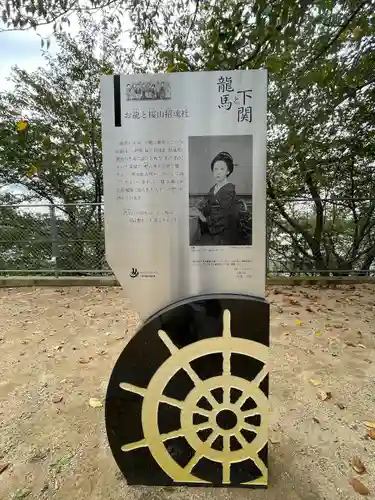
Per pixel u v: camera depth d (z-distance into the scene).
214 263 1.55
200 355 1.55
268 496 1.59
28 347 3.37
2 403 2.43
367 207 5.52
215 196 1.51
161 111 1.49
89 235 5.64
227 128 1.48
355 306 4.48
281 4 2.31
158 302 1.59
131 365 1.57
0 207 5.59
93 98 7.30
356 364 2.93
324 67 3.17
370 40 3.26
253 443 1.59
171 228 1.55
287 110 3.34
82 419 2.25
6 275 5.78
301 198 5.63
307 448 1.93
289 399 2.43
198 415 1.58
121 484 1.68
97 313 4.34
